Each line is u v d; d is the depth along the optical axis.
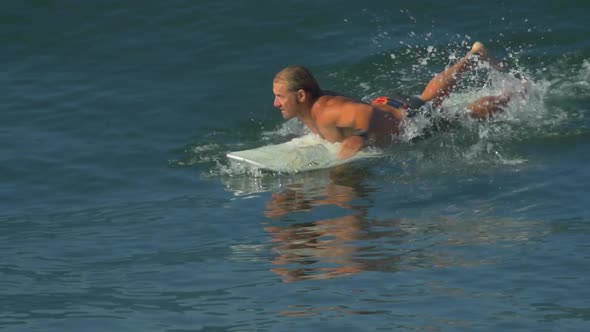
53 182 33.97
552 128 35.34
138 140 36.88
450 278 25.12
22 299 25.67
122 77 41.50
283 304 24.31
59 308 24.98
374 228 28.98
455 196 30.94
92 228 30.62
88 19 45.16
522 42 42.09
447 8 44.72
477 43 37.53
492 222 28.70
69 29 44.62
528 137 34.88
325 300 24.36
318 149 35.19
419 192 31.52
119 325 23.80
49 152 35.97
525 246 26.81
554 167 32.41
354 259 26.83
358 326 22.83
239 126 37.88
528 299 23.73
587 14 43.50
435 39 42.81
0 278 27.16
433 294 24.27
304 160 34.50
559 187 30.81
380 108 35.72
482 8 44.56
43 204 32.56
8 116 38.72
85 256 28.55
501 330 22.33
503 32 42.84
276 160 34.53
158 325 23.67
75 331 23.59
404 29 43.53
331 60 41.84
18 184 33.91
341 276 25.77
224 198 32.31
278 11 45.09
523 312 23.09
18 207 32.41
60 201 32.75
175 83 40.94
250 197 32.28
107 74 41.78
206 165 35.00
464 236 27.84
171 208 31.78
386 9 44.88
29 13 45.41
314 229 29.27
